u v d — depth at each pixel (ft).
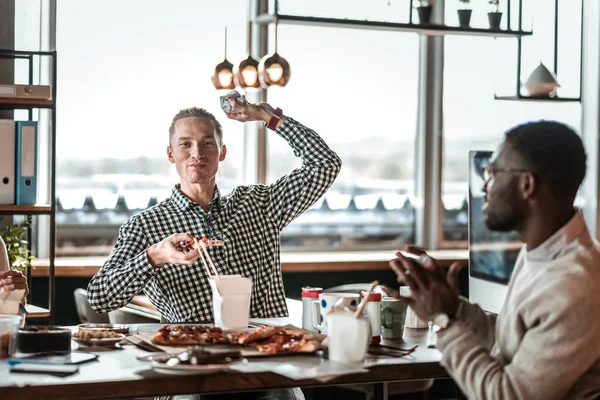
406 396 15.56
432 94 19.20
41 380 5.73
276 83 13.21
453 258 17.35
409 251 6.60
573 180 5.92
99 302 8.43
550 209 5.93
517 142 6.01
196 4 17.24
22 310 8.39
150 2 16.89
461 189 19.54
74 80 16.47
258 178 17.84
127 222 9.45
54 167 12.66
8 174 12.33
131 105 16.88
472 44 19.33
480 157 9.38
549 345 5.54
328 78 18.44
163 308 9.40
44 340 6.49
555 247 5.88
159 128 17.11
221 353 6.22
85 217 16.74
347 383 6.26
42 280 15.34
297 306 10.78
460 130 19.43
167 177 17.20
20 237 13.56
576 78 19.12
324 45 18.35
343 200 18.76
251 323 8.15
